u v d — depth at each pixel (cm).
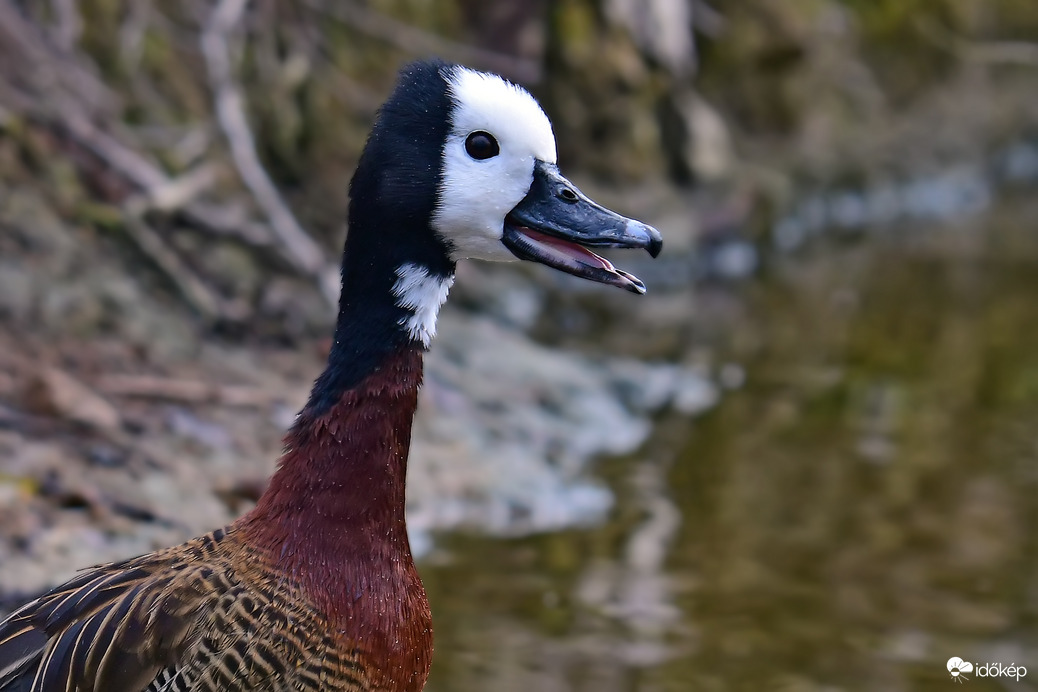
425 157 621
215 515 946
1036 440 1195
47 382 1017
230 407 1083
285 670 601
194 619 596
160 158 1357
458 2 1773
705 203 1856
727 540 1008
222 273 1262
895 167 2161
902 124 2220
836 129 2120
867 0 2236
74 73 1331
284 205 1406
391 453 628
